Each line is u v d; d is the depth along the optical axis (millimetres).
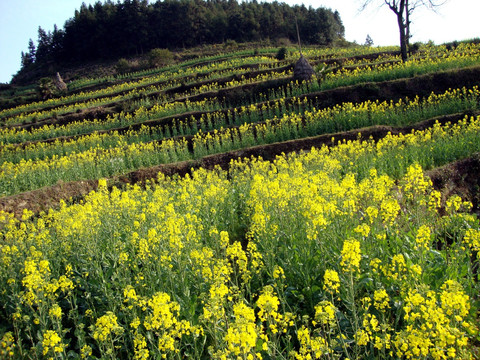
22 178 13258
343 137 14711
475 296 4590
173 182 11523
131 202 7914
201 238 6738
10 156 17984
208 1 87000
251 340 2721
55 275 6062
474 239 4676
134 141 19047
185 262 5246
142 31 68875
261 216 5645
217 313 3611
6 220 9641
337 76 20969
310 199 6047
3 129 24578
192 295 5105
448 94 16391
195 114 20547
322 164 10797
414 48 30656
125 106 25062
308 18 71625
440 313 2918
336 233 5445
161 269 5496
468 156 10055
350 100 18500
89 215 7293
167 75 39188
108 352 3771
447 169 9281
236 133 16812
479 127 11148
